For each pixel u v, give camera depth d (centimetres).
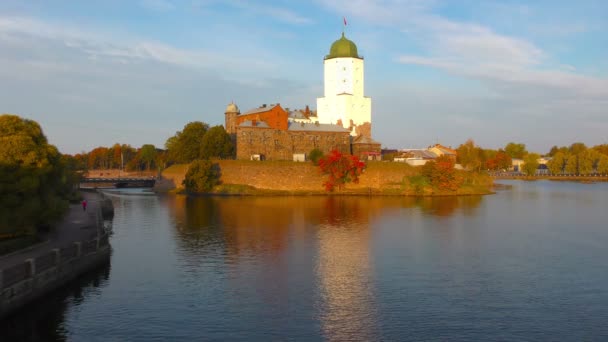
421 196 12662
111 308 3756
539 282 4500
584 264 5153
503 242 6278
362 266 5022
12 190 4344
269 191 13175
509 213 9100
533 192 14188
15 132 4703
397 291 4209
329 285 4362
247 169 13575
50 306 3775
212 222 7806
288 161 13850
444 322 3528
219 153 14400
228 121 16900
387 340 3222
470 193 13262
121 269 4838
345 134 16125
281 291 4188
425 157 17262
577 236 6719
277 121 15050
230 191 13050
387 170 13812
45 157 4728
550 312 3734
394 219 8244
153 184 17650
